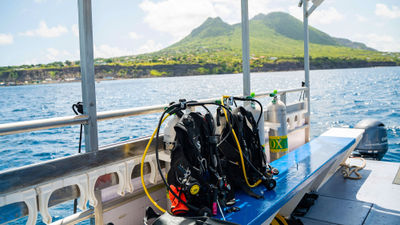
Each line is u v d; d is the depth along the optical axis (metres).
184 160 2.00
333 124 23.50
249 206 2.17
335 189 4.05
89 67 1.97
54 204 1.82
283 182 2.64
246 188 2.41
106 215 2.22
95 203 1.97
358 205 3.53
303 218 3.28
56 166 1.79
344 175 4.44
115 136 18.08
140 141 2.28
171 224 1.81
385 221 3.14
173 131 2.30
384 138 5.68
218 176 2.06
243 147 2.46
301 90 4.76
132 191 2.19
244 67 3.44
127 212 2.38
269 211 2.13
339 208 3.48
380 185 4.11
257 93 3.57
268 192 2.43
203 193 2.00
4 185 1.58
